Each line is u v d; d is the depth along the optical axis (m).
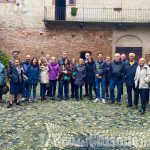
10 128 4.43
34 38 14.63
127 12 14.26
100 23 14.09
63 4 16.61
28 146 3.54
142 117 5.33
